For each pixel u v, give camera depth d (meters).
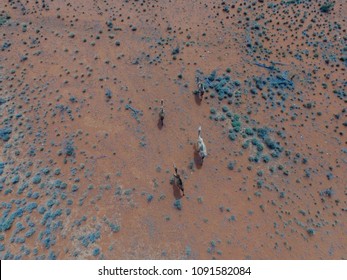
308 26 36.28
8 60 32.06
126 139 26.59
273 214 23.47
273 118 29.12
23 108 28.52
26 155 25.55
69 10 36.66
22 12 36.19
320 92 31.55
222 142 27.02
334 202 24.92
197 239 21.62
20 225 21.91
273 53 34.12
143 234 21.58
